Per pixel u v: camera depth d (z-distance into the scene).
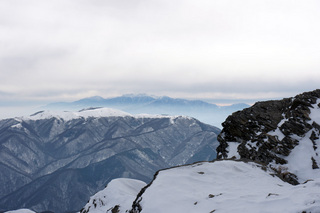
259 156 48.22
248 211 15.91
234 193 20.12
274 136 49.94
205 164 29.31
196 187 22.31
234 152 54.59
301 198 15.73
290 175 39.81
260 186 22.67
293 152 45.78
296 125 50.16
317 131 47.50
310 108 53.53
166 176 24.61
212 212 17.08
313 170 40.16
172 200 19.70
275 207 15.53
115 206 50.91
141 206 20.25
